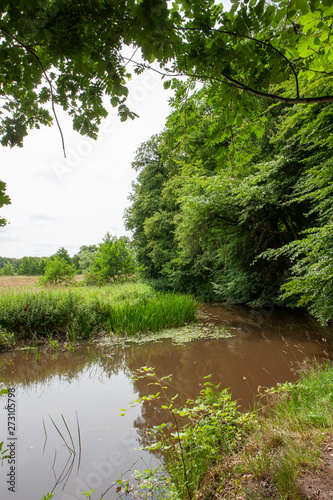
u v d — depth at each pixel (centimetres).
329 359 546
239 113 169
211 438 266
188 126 214
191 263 1672
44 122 154
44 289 1041
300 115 695
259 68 142
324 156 691
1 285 1112
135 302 1004
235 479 220
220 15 125
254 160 1076
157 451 313
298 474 207
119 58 126
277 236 1068
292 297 1010
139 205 2377
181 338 809
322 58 150
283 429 274
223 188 959
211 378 518
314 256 498
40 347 748
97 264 1933
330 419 276
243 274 1141
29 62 137
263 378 496
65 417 406
